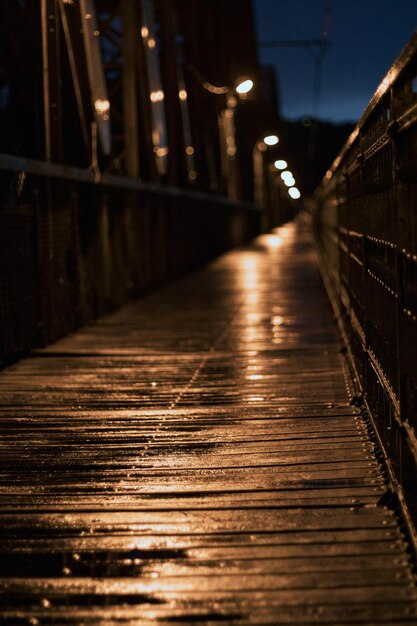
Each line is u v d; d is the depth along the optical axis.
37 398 7.09
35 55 10.22
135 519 4.16
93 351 9.52
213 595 3.29
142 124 16.97
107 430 5.96
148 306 14.44
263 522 4.05
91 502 4.42
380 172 4.56
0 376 8.10
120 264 13.97
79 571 3.56
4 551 3.80
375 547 3.69
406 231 3.52
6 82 10.16
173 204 19.59
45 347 9.68
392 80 3.61
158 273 17.53
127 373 8.24
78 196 11.24
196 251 23.28
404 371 3.84
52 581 3.46
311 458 5.07
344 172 9.15
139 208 15.63
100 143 14.31
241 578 3.43
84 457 5.27
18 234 8.77
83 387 7.54
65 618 3.15
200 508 4.28
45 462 5.17
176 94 21.27
